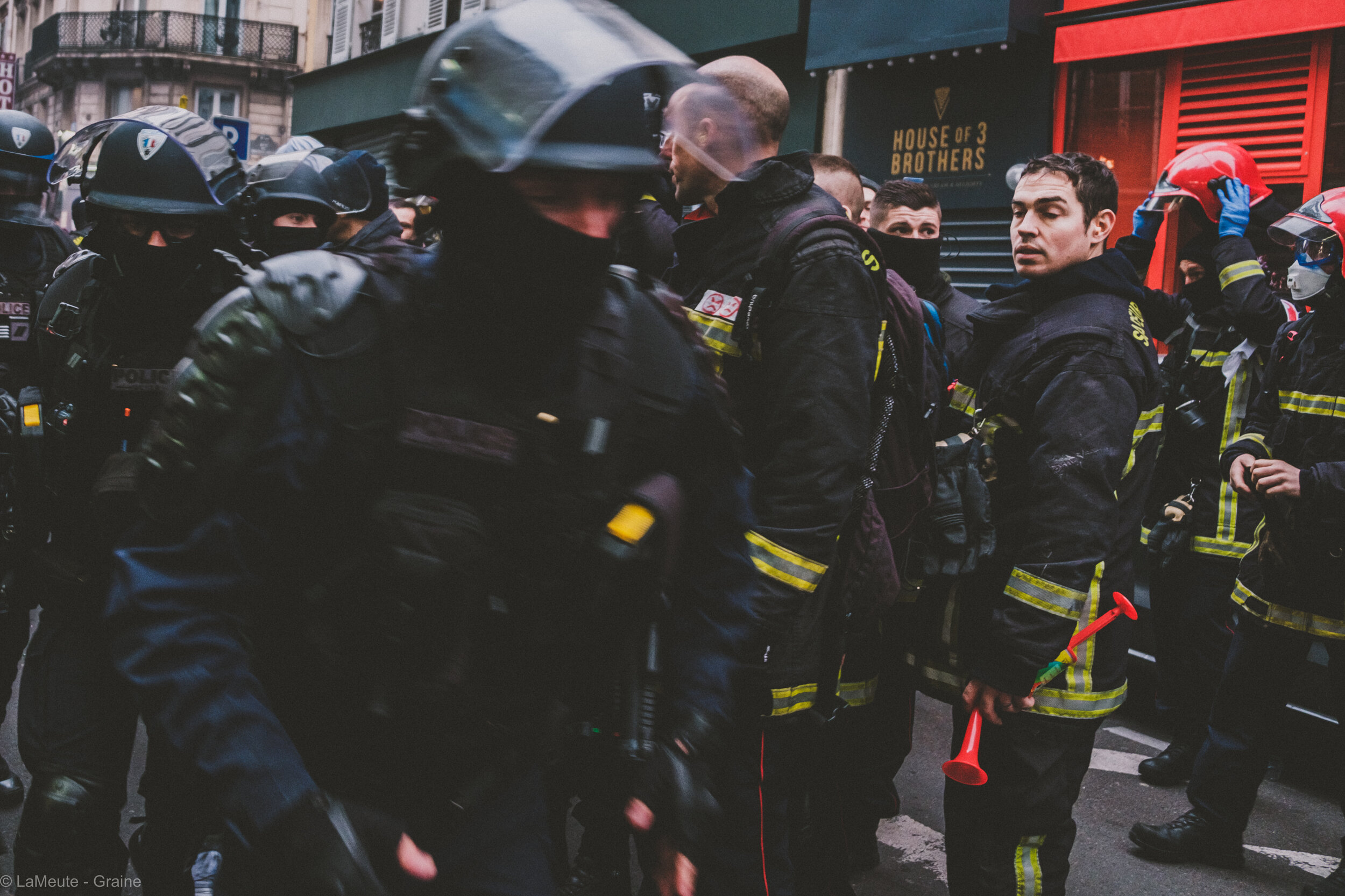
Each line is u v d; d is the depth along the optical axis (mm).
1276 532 3275
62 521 2309
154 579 1146
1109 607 2465
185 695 1122
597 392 1289
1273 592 3326
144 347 2363
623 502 1302
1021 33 7547
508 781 1307
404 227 3988
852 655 2928
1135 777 4234
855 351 2174
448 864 1271
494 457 1198
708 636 1489
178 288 2359
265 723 1141
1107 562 2473
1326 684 4117
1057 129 7551
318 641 1206
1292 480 3188
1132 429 2402
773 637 2115
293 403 1155
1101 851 3576
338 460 1176
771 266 2205
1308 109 6363
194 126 2420
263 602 1203
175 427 1150
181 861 2332
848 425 2152
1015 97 7742
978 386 2725
